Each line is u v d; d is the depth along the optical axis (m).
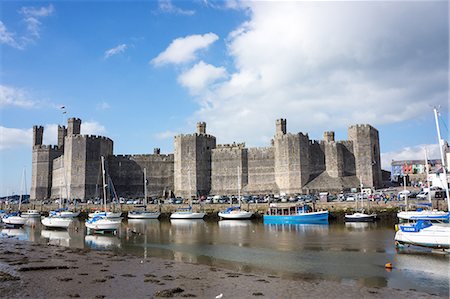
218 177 68.75
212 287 15.36
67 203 59.91
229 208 50.12
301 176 62.25
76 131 74.31
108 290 14.86
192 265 19.75
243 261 21.38
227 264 20.62
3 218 46.53
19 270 18.16
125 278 16.77
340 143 65.06
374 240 28.02
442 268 19.12
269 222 43.69
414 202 44.19
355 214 42.38
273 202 51.84
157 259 21.61
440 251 22.98
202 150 69.38
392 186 68.88
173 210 54.50
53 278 16.64
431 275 17.81
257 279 16.72
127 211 55.66
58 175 73.44
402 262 20.53
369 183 63.22
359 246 25.58
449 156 46.78
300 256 22.59
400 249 23.95
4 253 23.38
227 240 29.58
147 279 16.56
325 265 20.09
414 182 69.94
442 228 22.66
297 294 14.55
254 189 65.50
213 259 22.08
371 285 16.22
